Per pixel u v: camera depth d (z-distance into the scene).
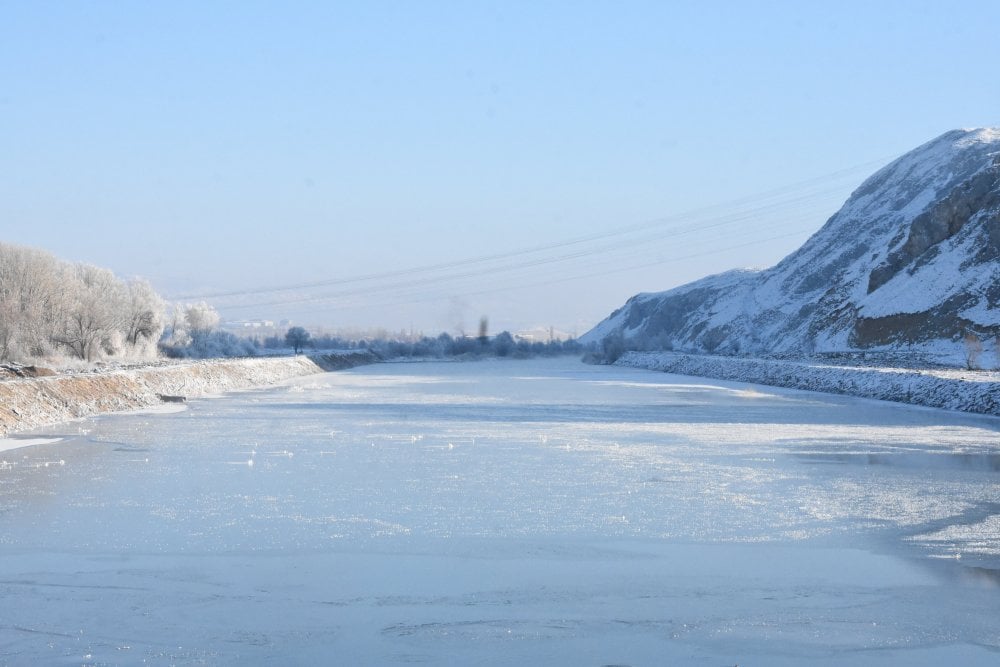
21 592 14.99
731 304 164.88
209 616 13.89
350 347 162.88
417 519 20.36
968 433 37.09
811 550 17.80
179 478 25.48
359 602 14.59
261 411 47.84
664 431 37.84
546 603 14.56
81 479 25.25
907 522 20.12
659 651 12.58
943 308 86.31
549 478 25.62
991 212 93.31
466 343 157.25
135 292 96.88
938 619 13.85
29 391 41.59
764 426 40.12
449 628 13.44
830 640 13.00
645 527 19.67
